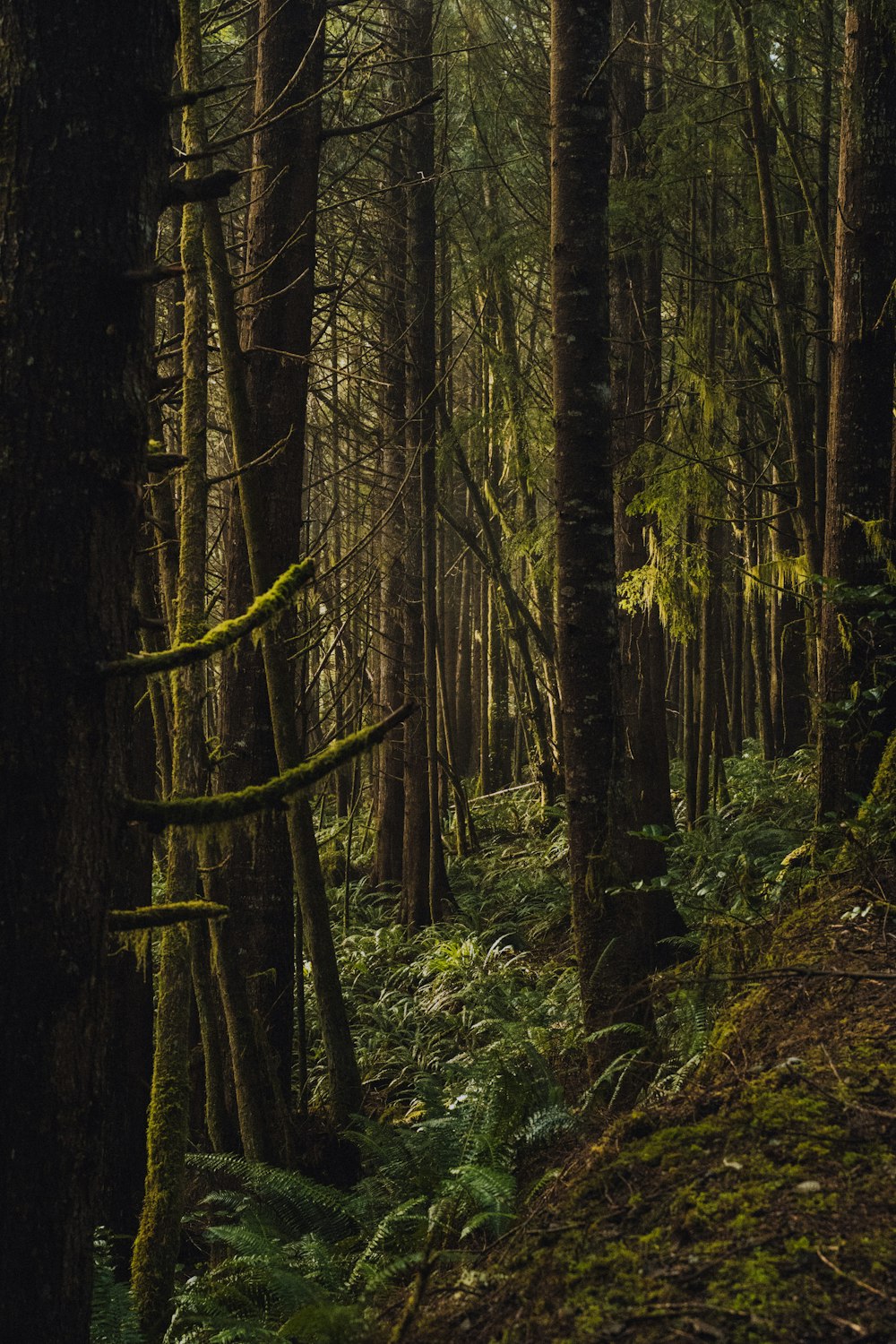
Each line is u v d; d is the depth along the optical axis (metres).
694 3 10.95
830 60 9.96
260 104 6.84
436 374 13.35
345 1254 4.43
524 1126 4.44
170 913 2.43
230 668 6.57
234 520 6.75
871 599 5.55
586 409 5.62
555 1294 2.39
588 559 5.60
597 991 5.36
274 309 6.77
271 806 2.32
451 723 16.67
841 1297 2.12
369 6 10.94
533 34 12.59
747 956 4.68
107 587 2.31
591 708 5.56
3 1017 2.14
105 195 2.29
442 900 11.84
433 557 11.73
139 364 2.40
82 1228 2.29
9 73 2.24
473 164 13.48
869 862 4.73
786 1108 2.90
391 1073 8.09
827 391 11.17
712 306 9.71
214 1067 5.62
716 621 10.68
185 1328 4.08
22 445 2.20
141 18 2.35
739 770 13.11
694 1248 2.41
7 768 2.16
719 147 8.90
